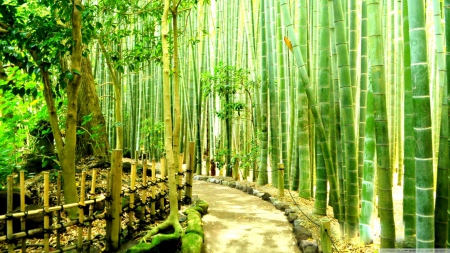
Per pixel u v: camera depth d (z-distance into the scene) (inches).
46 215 120.0
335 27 144.7
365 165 137.6
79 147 267.0
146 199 168.2
